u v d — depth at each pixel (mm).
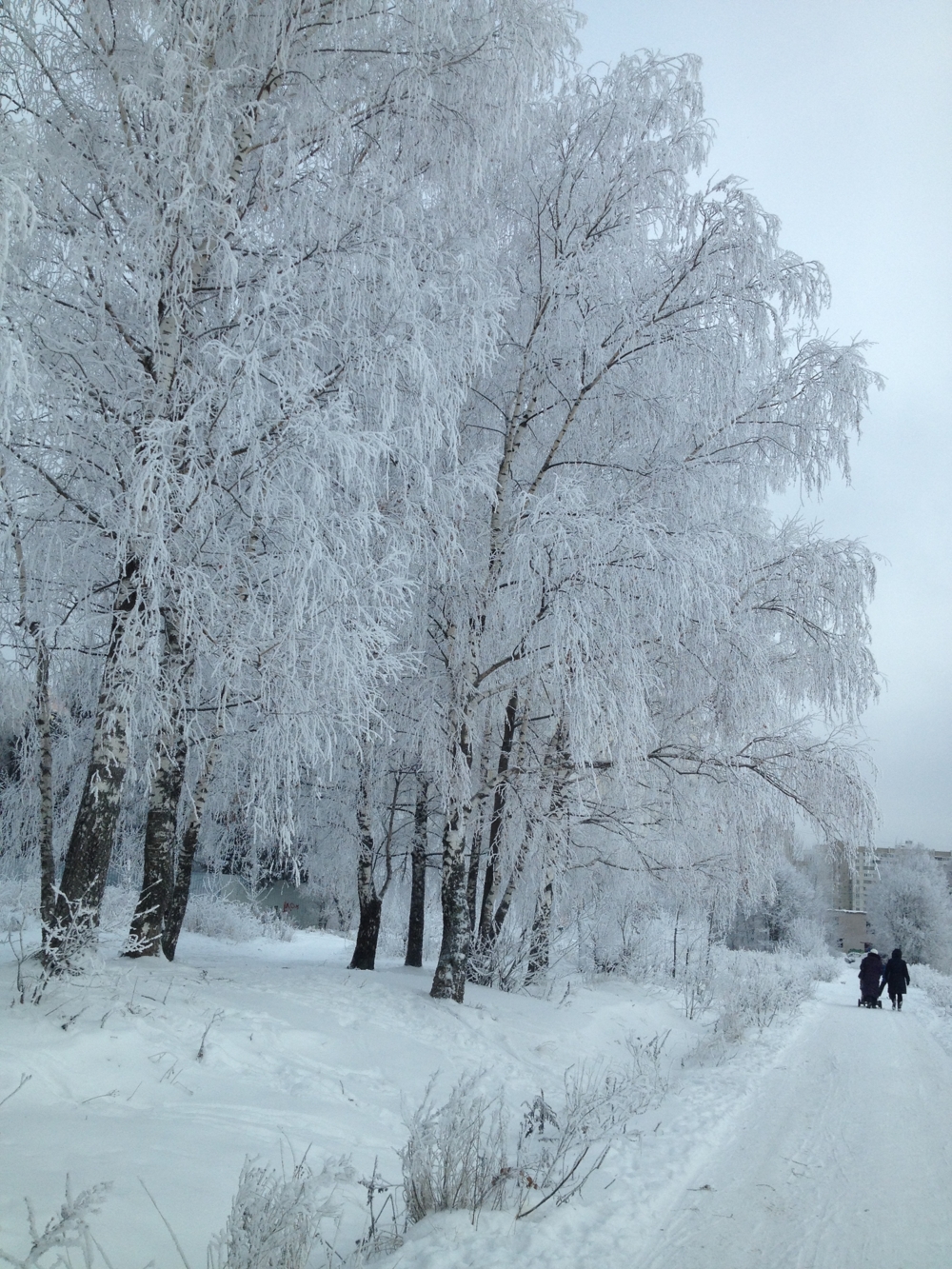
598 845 11391
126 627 5980
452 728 9047
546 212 9484
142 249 6145
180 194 6105
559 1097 6652
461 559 8250
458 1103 4191
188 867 9250
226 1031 5973
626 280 8781
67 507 6398
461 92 7426
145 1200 3205
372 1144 4789
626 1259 3510
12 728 7453
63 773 8438
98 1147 3672
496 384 9750
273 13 6906
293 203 6781
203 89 6484
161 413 6270
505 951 11039
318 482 5785
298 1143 4375
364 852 11188
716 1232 3928
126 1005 5680
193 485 5867
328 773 10125
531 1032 8406
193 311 6820
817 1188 4695
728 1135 5785
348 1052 6488
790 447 9508
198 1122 4328
